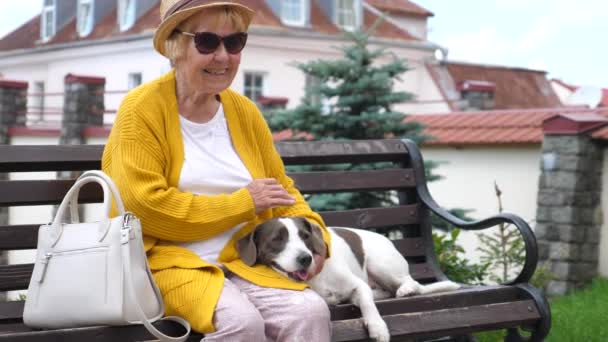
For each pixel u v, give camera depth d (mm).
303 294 3771
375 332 3908
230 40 3969
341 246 4367
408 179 5270
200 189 3996
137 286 3506
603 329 6781
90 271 3486
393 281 4559
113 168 3873
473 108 20297
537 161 12453
